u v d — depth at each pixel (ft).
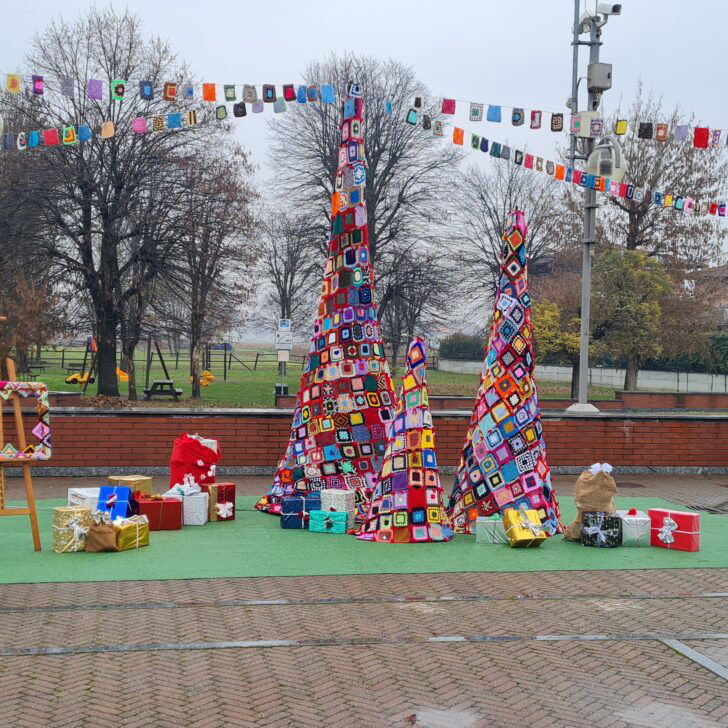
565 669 20.29
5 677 19.29
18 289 102.01
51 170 100.07
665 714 17.88
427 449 34.32
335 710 17.83
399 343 144.15
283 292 176.45
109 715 17.43
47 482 46.29
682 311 134.51
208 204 107.96
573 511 41.73
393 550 32.37
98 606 24.54
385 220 132.98
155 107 101.09
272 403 123.54
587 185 44.01
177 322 113.19
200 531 35.35
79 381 132.98
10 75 35.55
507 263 36.55
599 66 54.85
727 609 25.35
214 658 20.63
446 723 17.30
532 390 36.11
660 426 53.31
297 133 129.80
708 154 131.23
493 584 27.84
